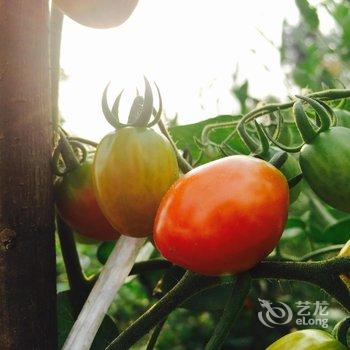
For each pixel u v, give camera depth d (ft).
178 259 0.50
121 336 0.57
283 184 0.50
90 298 0.64
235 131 0.75
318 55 2.43
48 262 0.58
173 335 3.09
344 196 0.57
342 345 0.55
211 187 0.48
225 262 0.49
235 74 2.51
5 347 0.56
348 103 0.83
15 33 0.55
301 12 1.91
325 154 0.56
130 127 0.56
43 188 0.57
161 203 0.51
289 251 1.08
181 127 0.87
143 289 2.44
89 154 0.71
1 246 0.56
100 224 0.67
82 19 0.57
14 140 0.55
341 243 1.17
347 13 2.47
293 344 0.55
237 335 2.42
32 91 0.56
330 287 0.54
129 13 0.57
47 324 0.58
